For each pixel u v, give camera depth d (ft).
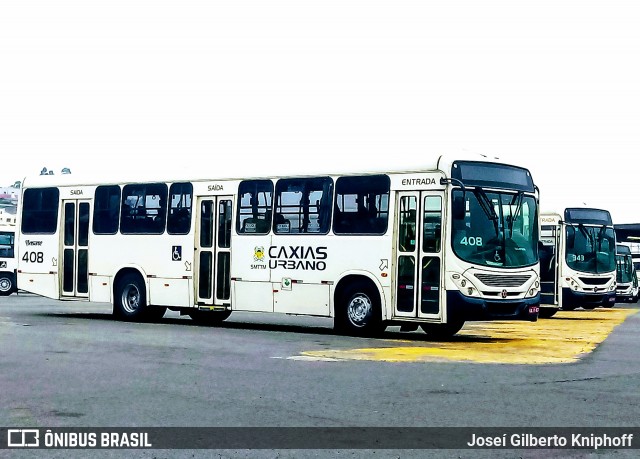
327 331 61.57
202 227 64.64
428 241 53.83
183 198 65.77
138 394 31.89
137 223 68.23
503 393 32.99
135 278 68.18
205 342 51.06
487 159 55.16
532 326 72.33
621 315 94.63
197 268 64.75
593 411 29.40
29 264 74.08
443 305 52.95
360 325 56.49
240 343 50.70
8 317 71.00
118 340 51.55
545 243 89.97
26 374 36.63
